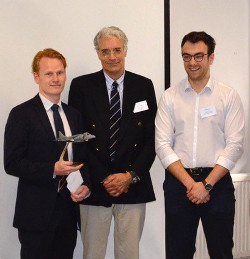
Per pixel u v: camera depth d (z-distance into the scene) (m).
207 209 2.54
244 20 4.16
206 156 2.54
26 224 2.26
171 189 2.57
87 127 2.69
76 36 3.07
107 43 2.62
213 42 2.56
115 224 2.77
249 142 4.16
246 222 4.00
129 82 2.76
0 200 2.90
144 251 3.37
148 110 2.78
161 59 3.36
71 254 2.43
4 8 2.86
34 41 2.95
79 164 2.24
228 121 2.56
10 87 2.90
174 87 2.68
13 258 2.94
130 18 3.24
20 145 2.25
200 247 3.85
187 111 2.59
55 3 3.00
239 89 4.17
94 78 2.77
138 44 3.28
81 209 2.74
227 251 2.56
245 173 4.11
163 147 2.59
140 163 2.65
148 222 3.37
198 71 2.51
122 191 2.60
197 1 3.92
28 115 2.28
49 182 2.24
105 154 2.64
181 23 3.86
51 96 2.37
